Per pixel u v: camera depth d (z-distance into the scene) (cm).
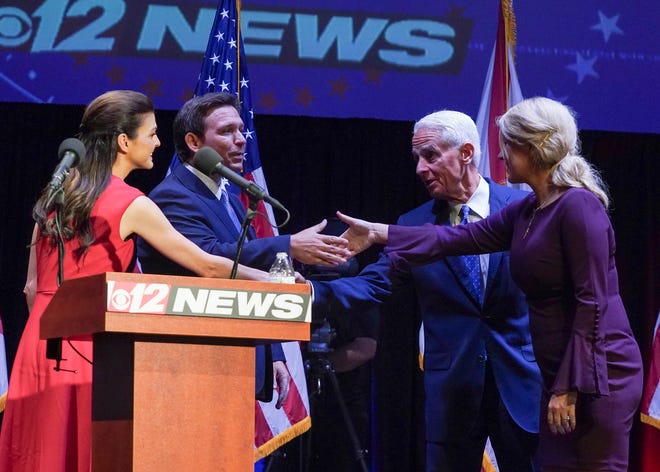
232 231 434
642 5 704
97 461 310
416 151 457
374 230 427
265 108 675
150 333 291
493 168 590
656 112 701
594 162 698
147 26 666
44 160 656
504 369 436
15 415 361
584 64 695
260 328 304
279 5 679
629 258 701
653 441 682
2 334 593
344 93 684
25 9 659
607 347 357
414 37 689
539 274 367
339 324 564
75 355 360
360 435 571
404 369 677
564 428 351
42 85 657
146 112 383
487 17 693
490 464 566
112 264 363
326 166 682
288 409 555
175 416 296
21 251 650
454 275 448
